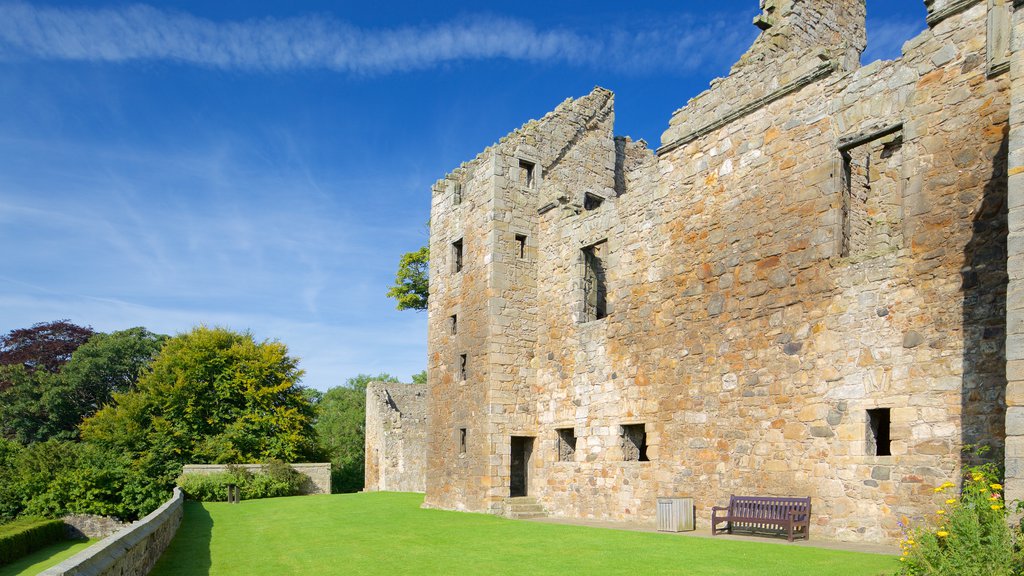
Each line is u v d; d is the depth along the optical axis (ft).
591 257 67.56
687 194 54.44
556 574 34.04
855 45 54.85
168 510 49.85
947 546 26.13
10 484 82.48
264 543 47.47
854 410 41.24
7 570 57.41
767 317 47.11
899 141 47.19
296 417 123.65
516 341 69.05
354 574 35.94
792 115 47.14
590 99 78.33
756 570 32.27
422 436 109.50
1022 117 28.09
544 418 67.82
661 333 55.47
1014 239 27.68
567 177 74.90
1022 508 25.49
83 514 81.41
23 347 189.16
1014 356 27.02
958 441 36.45
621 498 57.98
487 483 66.23
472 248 72.95
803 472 43.57
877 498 39.60
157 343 182.29
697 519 50.26
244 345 124.98
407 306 123.75
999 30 37.04
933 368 37.93
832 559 34.27
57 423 170.30
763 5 51.55
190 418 118.42
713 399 50.26
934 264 38.52
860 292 41.75
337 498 85.76
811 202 45.24
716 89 52.80
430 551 42.50
